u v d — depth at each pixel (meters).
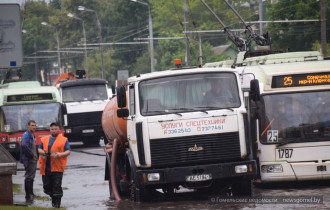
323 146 44.91
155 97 40.06
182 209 37.00
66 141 41.03
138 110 39.88
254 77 41.75
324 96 45.22
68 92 100.38
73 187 52.34
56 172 40.84
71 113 99.44
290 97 45.28
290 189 44.47
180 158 39.44
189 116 39.50
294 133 45.00
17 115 84.56
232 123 39.62
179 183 40.06
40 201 45.34
